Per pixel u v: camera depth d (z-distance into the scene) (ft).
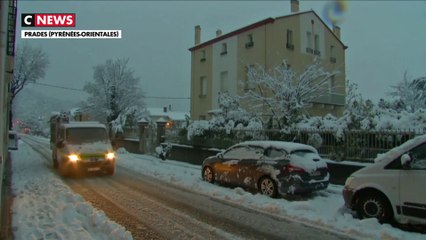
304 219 22.47
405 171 20.22
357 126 34.94
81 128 43.60
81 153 39.73
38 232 18.49
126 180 38.27
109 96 114.01
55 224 20.08
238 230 20.15
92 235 18.75
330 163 35.27
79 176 40.88
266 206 25.36
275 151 30.25
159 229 20.18
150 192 31.40
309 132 38.58
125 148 83.97
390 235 18.38
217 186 34.19
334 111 78.48
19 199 26.71
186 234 19.34
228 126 49.06
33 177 38.14
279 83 46.83
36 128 238.89
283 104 44.50
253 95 50.80
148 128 73.10
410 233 19.04
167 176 40.70
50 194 28.43
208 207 25.67
